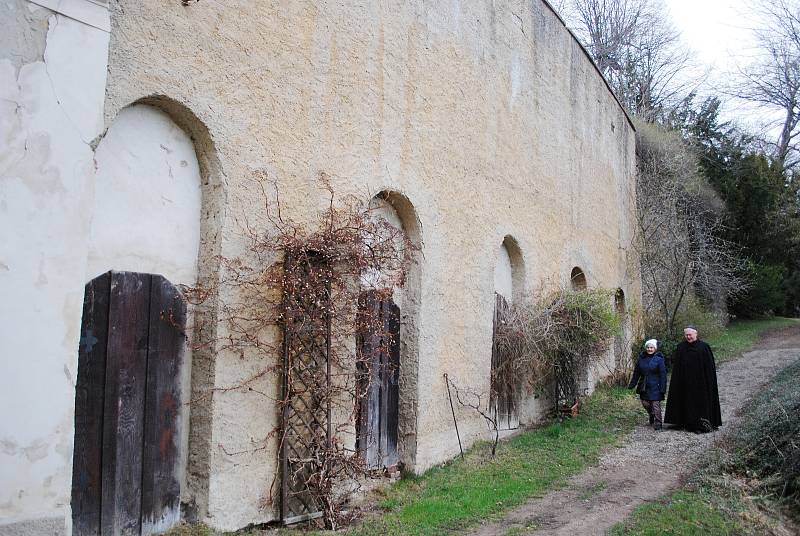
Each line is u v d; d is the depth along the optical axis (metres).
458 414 8.62
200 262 5.38
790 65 27.11
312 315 5.86
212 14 5.24
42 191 3.74
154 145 5.07
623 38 30.78
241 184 5.46
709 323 20.94
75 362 3.85
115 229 4.78
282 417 5.68
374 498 6.76
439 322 8.23
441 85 8.49
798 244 27.19
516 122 10.67
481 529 5.96
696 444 9.45
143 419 4.88
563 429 10.52
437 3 8.50
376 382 7.30
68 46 3.92
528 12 11.31
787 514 6.36
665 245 19.78
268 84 5.77
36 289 3.69
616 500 6.91
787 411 7.85
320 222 6.21
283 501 5.63
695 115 28.80
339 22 6.68
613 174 16.16
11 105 3.63
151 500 4.91
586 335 11.31
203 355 5.24
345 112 6.70
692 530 5.74
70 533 3.78
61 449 3.75
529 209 11.05
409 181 7.71
